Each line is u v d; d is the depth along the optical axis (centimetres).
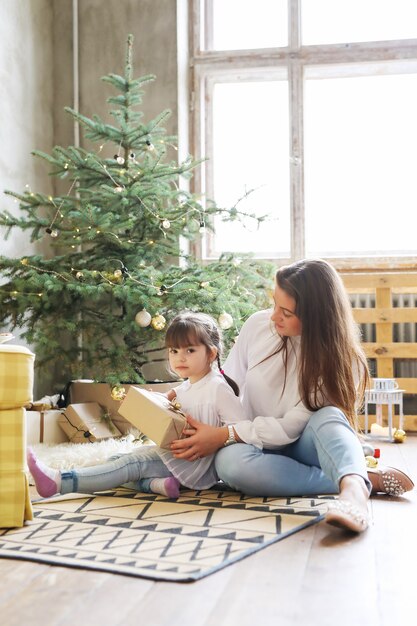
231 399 203
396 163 412
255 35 427
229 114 429
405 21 411
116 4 405
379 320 385
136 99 335
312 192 420
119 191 317
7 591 124
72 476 192
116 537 155
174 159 400
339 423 179
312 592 123
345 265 403
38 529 163
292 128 414
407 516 176
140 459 201
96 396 312
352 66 413
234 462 190
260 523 166
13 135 354
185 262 393
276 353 204
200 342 206
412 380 379
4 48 348
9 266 313
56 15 405
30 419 281
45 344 304
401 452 296
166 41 402
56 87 404
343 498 157
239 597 121
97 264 321
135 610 115
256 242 424
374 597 121
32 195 319
